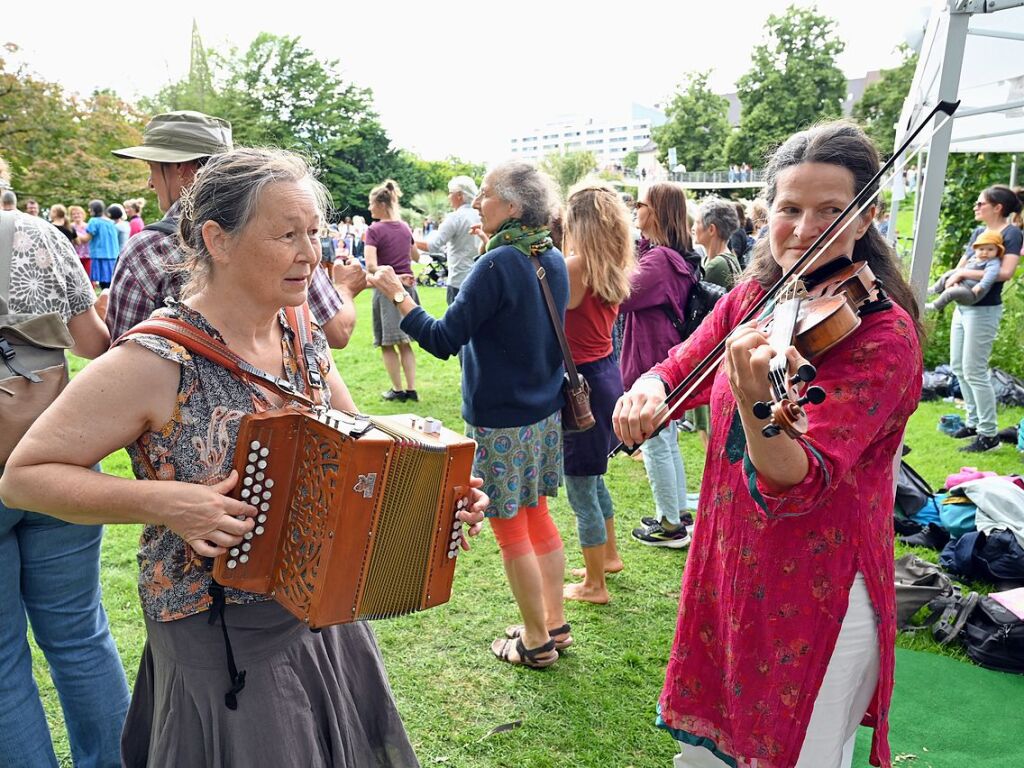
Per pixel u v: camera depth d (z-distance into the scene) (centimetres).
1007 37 308
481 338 285
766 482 140
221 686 159
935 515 430
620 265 331
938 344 801
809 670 158
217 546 150
